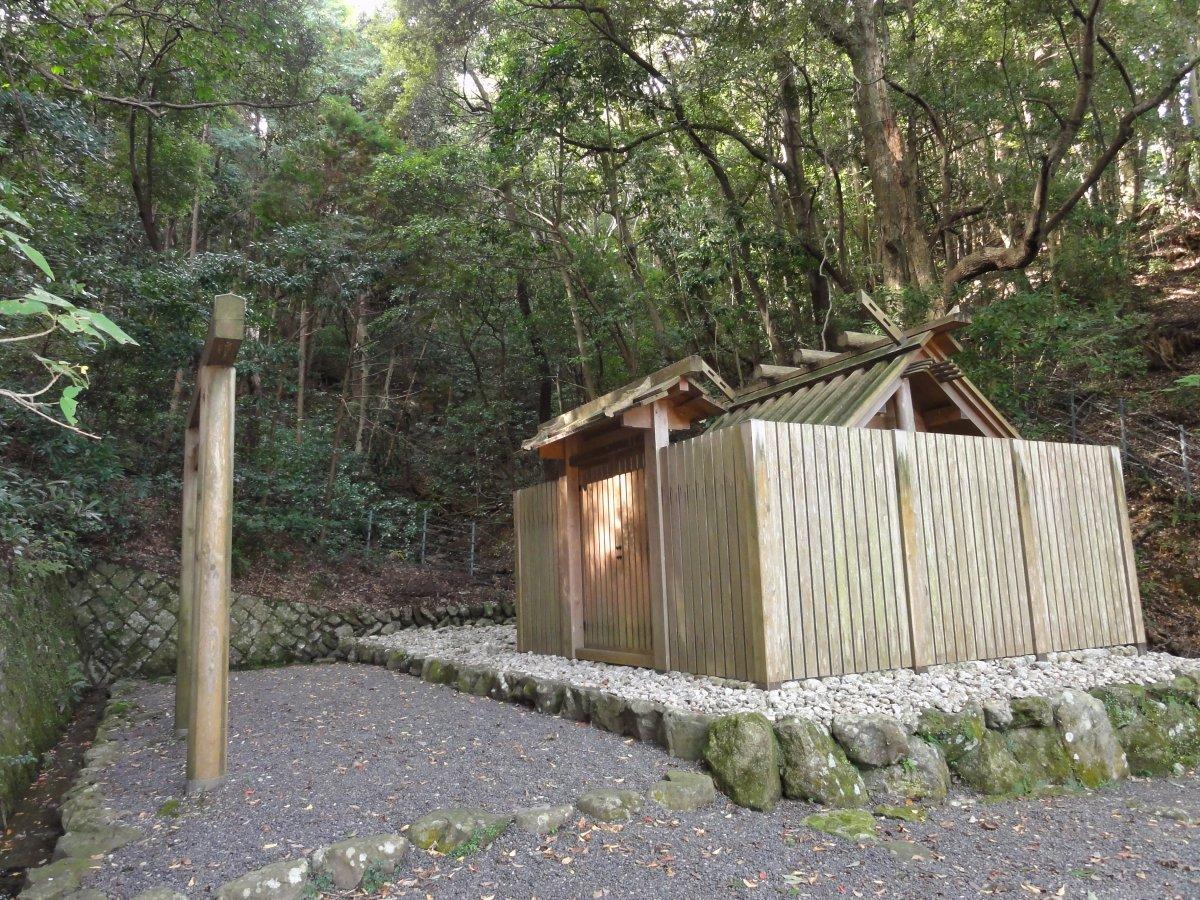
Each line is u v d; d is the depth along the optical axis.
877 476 5.36
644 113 11.54
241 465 11.15
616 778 3.95
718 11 10.20
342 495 11.93
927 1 12.05
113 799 3.88
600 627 6.49
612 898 2.87
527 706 5.79
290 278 11.23
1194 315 12.34
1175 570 8.33
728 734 3.95
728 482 5.02
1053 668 5.49
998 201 12.96
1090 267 12.11
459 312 14.88
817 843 3.34
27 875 3.03
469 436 15.08
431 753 4.48
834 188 13.99
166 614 8.62
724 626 4.97
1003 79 11.90
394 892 2.91
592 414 6.31
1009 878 3.10
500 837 3.31
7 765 4.64
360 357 15.45
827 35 10.68
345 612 10.25
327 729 5.17
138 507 9.54
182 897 2.73
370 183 13.53
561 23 11.59
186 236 14.63
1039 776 4.38
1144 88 11.60
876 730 4.05
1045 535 6.17
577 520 6.91
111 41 7.59
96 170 10.04
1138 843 3.51
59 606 7.57
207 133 13.75
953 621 5.47
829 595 4.94
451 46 14.29
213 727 3.95
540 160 12.76
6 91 7.00
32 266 7.12
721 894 2.91
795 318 12.84
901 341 5.88
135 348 8.97
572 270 12.98
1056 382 11.34
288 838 3.24
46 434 7.62
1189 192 16.73
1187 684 5.32
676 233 11.92
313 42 12.47
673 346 12.48
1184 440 9.56
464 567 12.88
